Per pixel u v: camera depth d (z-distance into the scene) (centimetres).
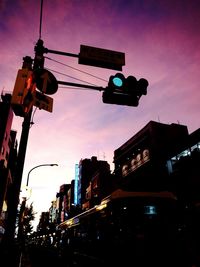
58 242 2411
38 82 469
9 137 3894
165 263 838
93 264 1195
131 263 883
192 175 2269
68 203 7675
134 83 538
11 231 411
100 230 1141
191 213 1034
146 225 924
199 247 876
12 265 425
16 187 428
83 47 526
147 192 1002
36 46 504
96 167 6400
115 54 542
